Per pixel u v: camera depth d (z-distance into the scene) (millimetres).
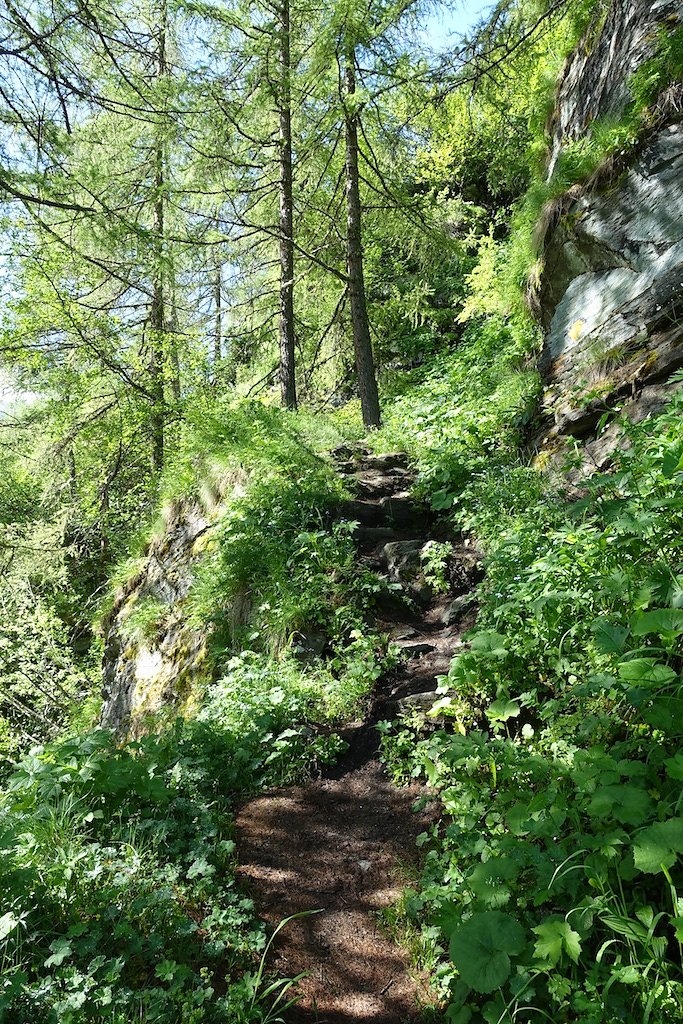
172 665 7805
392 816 4219
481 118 10984
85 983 2715
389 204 12883
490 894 2961
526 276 9367
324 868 3881
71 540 15906
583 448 6863
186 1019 2674
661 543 4066
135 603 9570
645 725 3371
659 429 4973
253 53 10273
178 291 13695
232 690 5496
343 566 6742
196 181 11445
